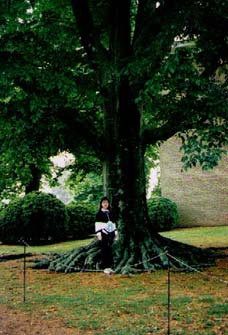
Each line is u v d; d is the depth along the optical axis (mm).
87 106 14852
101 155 14453
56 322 8023
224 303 8961
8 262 15766
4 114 13164
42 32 13008
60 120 13391
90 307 8977
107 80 12297
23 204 22062
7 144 14000
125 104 13703
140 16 14086
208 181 27609
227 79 12406
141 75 11484
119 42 13641
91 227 24828
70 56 12273
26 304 9398
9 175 23812
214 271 12648
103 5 14227
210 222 27422
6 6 11234
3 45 11297
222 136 11875
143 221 13859
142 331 7309
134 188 13891
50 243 22531
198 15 10961
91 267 13297
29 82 11906
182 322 7758
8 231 21859
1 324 8023
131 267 12781
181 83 11383
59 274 13000
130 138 13891
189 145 11727
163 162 28766
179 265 13180
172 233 24344
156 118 13242
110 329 7480
